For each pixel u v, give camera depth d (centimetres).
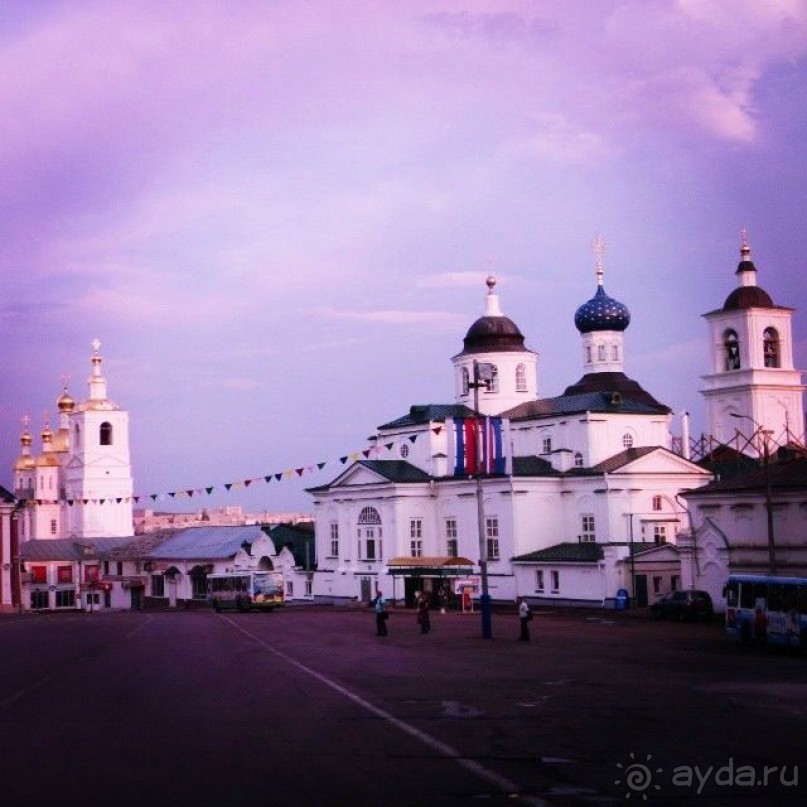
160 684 3431
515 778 1869
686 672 3756
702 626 6656
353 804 1675
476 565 9994
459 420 6069
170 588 14262
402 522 10394
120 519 17762
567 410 10106
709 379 11625
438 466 10562
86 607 15425
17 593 12506
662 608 7331
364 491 10812
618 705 2825
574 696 3033
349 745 2208
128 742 2266
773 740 2245
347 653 4734
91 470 17612
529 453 10444
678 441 11381
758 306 11388
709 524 7456
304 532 12756
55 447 19775
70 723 2555
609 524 9331
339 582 11119
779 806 1678
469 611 9075
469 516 10156
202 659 4431
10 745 2241
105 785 1823
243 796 1731
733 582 5169
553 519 9775
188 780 1859
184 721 2572
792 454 8062
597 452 9825
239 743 2241
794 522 6788
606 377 11406
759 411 11219
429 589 10031
